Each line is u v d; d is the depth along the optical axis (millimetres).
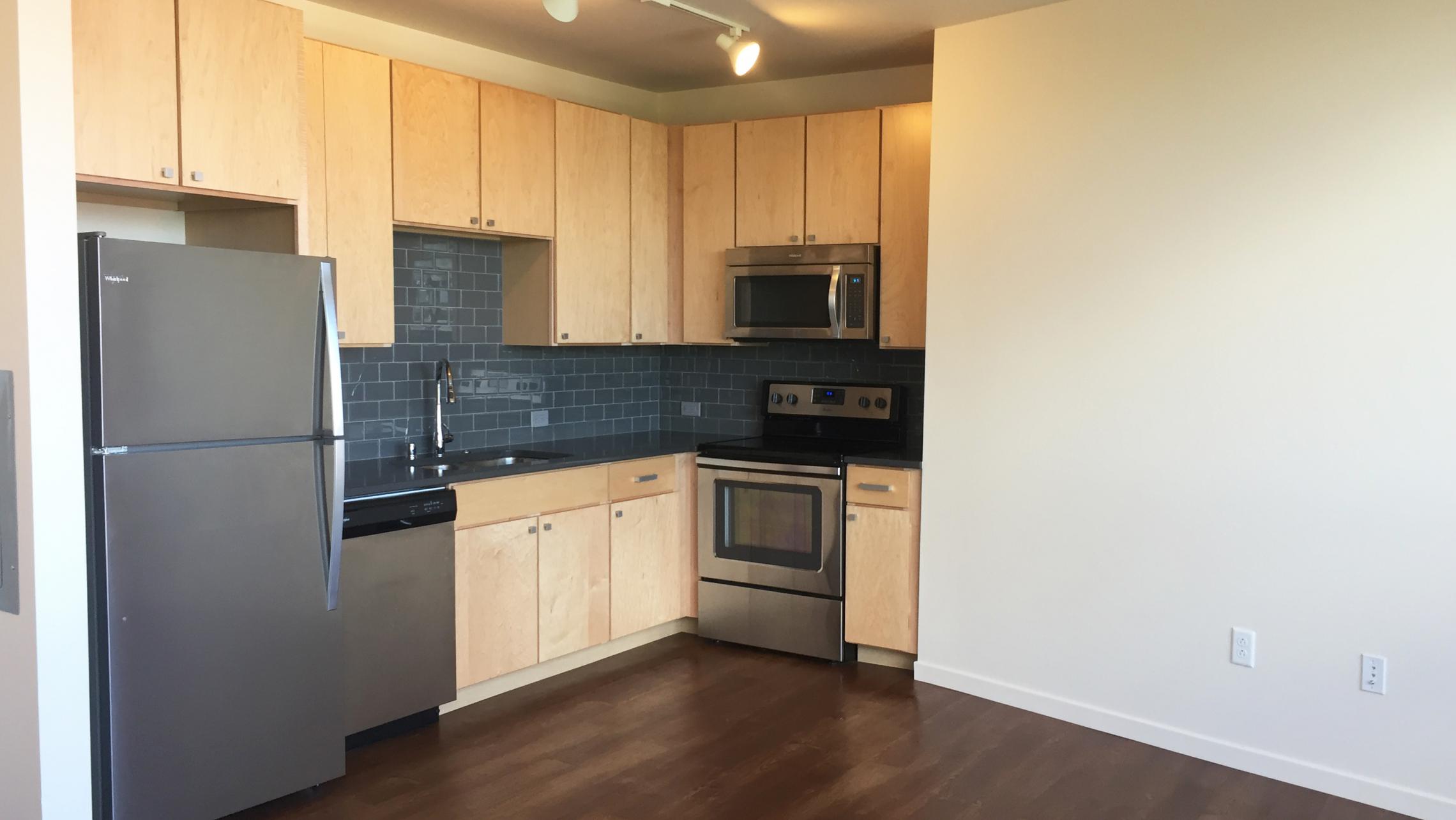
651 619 4520
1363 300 3055
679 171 4910
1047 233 3684
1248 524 3285
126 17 2775
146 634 2654
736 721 3682
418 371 4234
